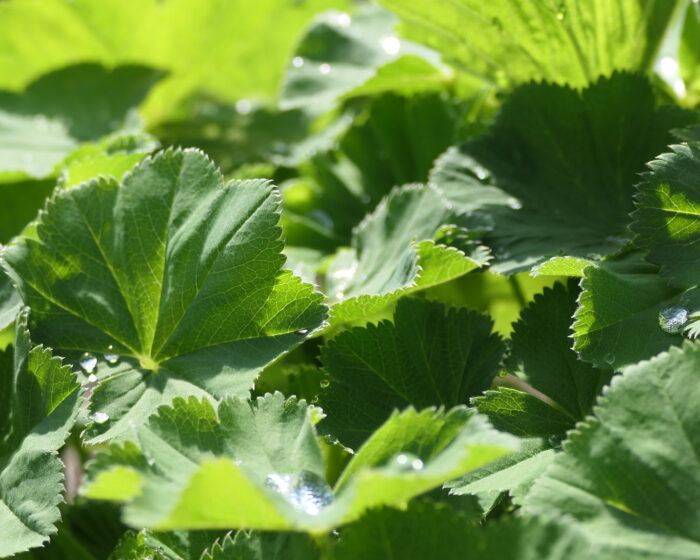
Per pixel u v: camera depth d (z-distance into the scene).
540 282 0.81
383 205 0.80
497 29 0.80
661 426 0.68
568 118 0.78
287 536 0.69
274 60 1.00
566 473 0.68
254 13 0.95
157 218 0.74
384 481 0.65
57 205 0.74
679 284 0.71
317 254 0.85
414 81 0.88
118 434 0.71
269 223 0.72
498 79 0.83
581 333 0.71
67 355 0.73
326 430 0.72
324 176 0.88
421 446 0.67
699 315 0.70
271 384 0.78
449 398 0.73
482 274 0.81
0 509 0.71
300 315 0.72
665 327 0.71
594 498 0.68
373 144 0.88
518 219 0.77
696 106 0.82
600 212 0.77
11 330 0.76
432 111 0.87
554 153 0.79
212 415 0.70
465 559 0.66
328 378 0.73
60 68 0.94
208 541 0.70
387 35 0.91
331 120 0.93
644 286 0.72
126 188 0.74
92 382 0.72
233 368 0.72
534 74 0.81
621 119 0.78
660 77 0.82
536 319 0.73
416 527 0.67
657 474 0.67
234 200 0.73
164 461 0.68
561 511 0.68
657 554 0.67
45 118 0.92
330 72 0.90
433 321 0.74
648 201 0.72
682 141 0.77
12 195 0.85
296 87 0.90
